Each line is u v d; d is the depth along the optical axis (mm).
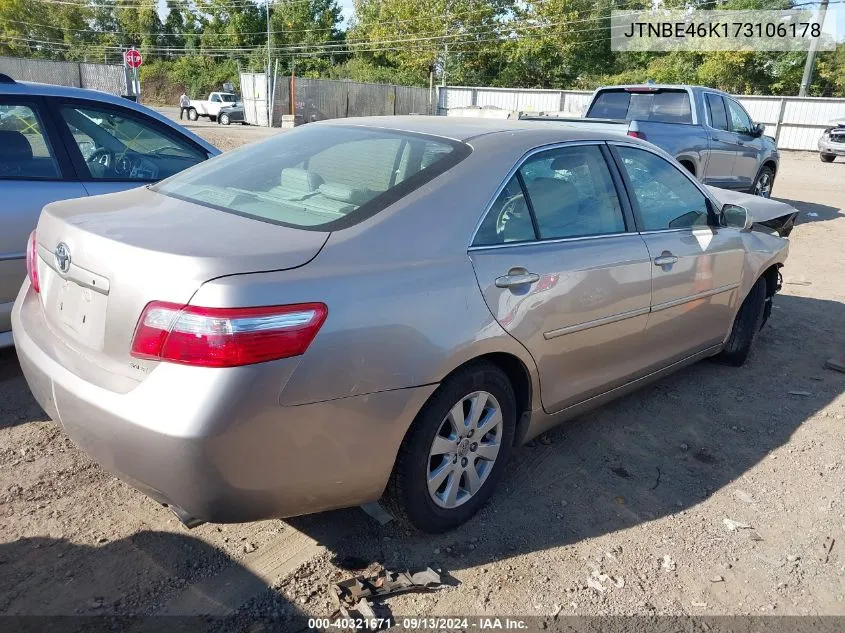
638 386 3955
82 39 65000
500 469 3107
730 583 2775
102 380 2299
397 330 2434
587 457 3678
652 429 4039
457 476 2875
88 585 2535
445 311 2588
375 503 3000
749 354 5094
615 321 3451
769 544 3037
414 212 2672
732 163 10570
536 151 3213
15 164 4074
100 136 4512
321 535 2896
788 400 4547
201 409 2088
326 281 2303
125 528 2865
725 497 3383
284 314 2176
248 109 36594
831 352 5512
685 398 4488
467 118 3748
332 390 2293
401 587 2602
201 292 2113
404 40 49375
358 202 2686
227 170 3229
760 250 4730
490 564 2781
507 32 47469
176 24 66125
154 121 4820
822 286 7621
